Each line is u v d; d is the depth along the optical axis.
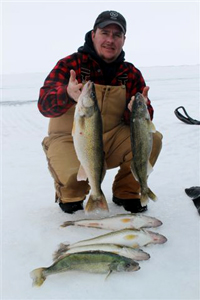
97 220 3.38
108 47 3.56
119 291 2.47
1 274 2.72
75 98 3.09
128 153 3.74
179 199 4.18
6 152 7.32
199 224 3.48
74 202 3.79
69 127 3.70
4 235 3.34
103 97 3.69
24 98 17.75
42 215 3.79
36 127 10.27
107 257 2.65
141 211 3.78
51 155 3.69
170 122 9.58
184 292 2.45
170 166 5.70
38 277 2.56
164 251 2.96
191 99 14.39
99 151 3.11
